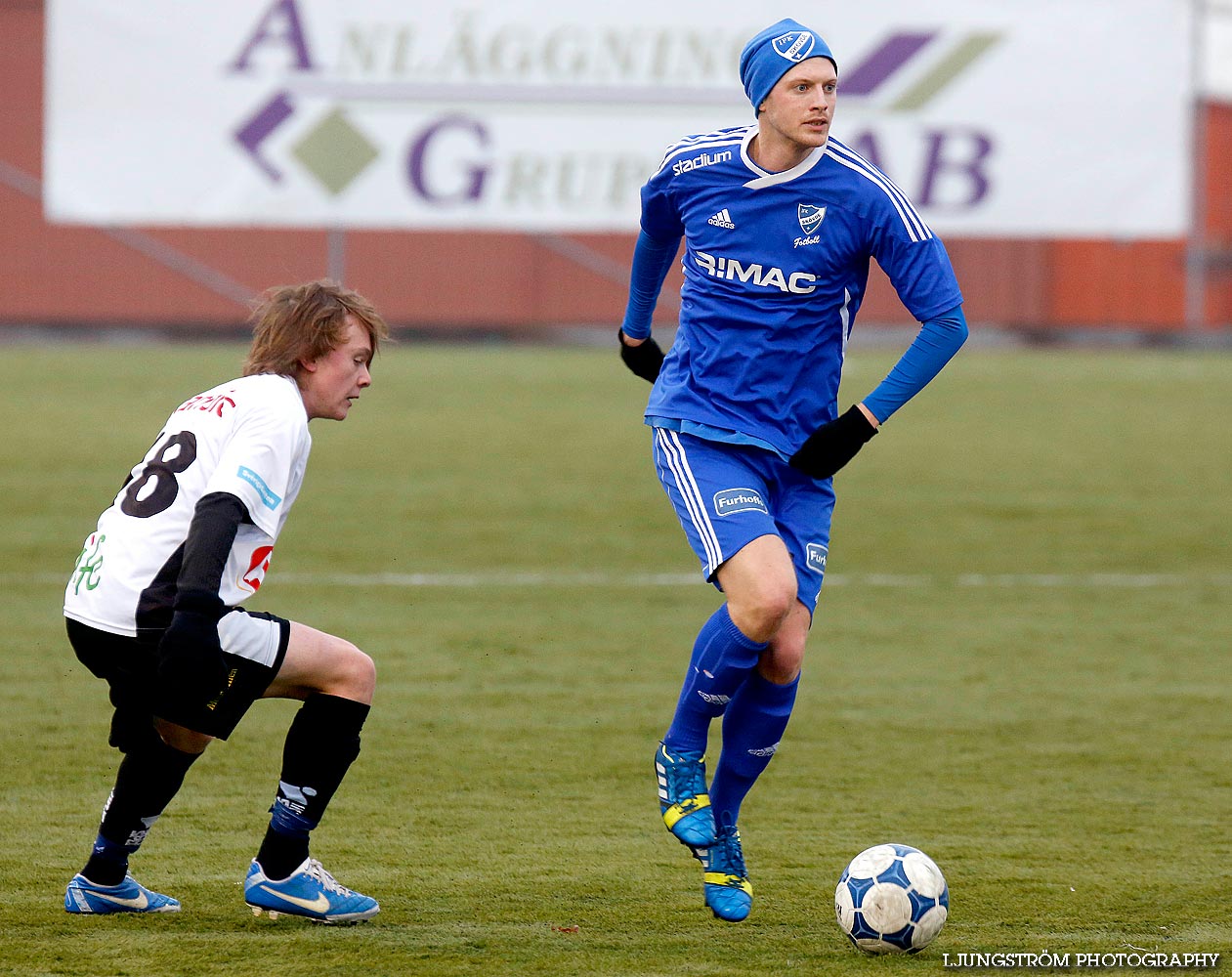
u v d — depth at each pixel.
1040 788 16.14
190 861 13.44
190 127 59.50
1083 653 22.80
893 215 12.52
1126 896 12.76
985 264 72.81
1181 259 73.06
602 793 15.73
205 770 16.34
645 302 14.40
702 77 60.22
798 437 13.02
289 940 11.45
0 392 49.69
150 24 58.91
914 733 18.41
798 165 12.58
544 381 56.41
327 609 24.75
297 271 68.00
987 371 62.03
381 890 12.77
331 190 60.22
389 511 33.34
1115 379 60.12
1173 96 60.91
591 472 38.59
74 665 20.83
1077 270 73.06
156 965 10.84
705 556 12.38
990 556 30.23
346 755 11.72
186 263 67.31
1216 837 14.46
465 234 69.12
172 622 10.49
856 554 30.22
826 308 12.84
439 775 16.33
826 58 12.38
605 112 60.22
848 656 22.50
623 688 20.22
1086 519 34.03
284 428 11.28
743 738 12.59
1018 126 61.06
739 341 12.81
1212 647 23.27
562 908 12.36
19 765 16.30
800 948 11.48
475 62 59.91
